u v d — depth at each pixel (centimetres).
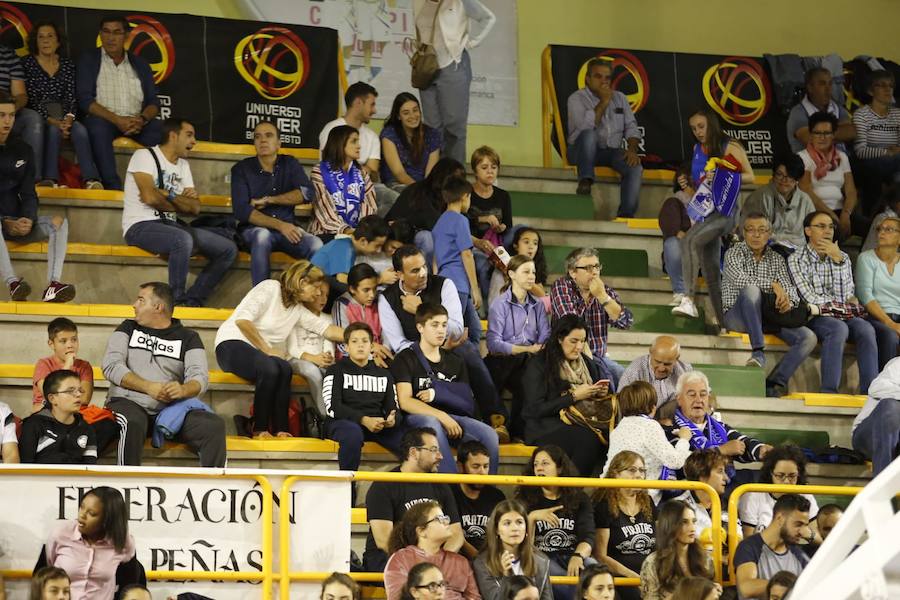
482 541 1919
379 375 2131
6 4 2883
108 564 1673
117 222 2619
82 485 1705
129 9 3144
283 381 2183
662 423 2173
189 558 1720
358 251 2425
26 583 1677
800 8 3516
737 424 2447
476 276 2514
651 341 2552
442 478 1781
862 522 1216
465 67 2862
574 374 2222
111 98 2784
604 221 2844
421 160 2791
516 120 3316
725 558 1938
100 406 2181
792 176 2822
